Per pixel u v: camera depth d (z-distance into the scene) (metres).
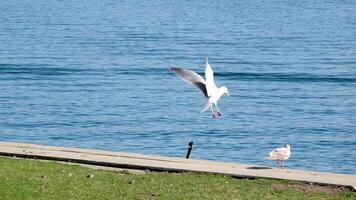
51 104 63.34
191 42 110.38
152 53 97.12
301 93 70.31
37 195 18.20
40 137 51.81
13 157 22.92
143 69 83.62
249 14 169.38
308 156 47.41
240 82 76.56
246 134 53.94
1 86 71.31
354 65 86.75
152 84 75.00
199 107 63.72
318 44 108.44
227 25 139.38
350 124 57.88
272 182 20.75
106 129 54.53
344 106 64.75
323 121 58.88
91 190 18.92
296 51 100.62
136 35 118.38
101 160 22.42
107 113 60.38
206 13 170.75
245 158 46.66
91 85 73.31
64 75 78.62
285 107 64.12
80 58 90.62
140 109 62.41
